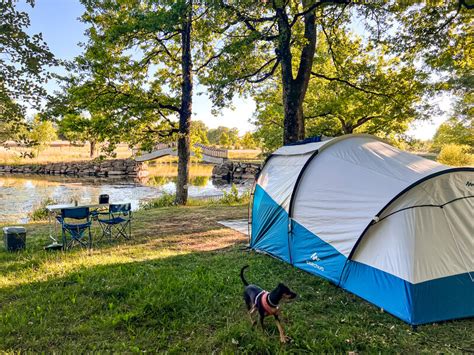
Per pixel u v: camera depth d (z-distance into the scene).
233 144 81.00
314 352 3.64
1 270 6.32
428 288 4.43
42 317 4.36
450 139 32.91
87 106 13.96
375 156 6.10
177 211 14.12
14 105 5.03
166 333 4.01
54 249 7.93
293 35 11.71
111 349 3.71
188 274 5.99
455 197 4.93
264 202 7.76
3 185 28.44
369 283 4.99
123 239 9.19
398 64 14.13
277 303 3.79
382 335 4.02
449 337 4.01
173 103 15.78
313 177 6.53
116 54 14.65
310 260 6.15
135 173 38.56
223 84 12.36
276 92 19.36
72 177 37.06
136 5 14.13
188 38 15.61
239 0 10.02
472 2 9.51
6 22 4.60
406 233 4.68
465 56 11.26
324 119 20.19
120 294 5.11
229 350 3.63
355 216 5.40
